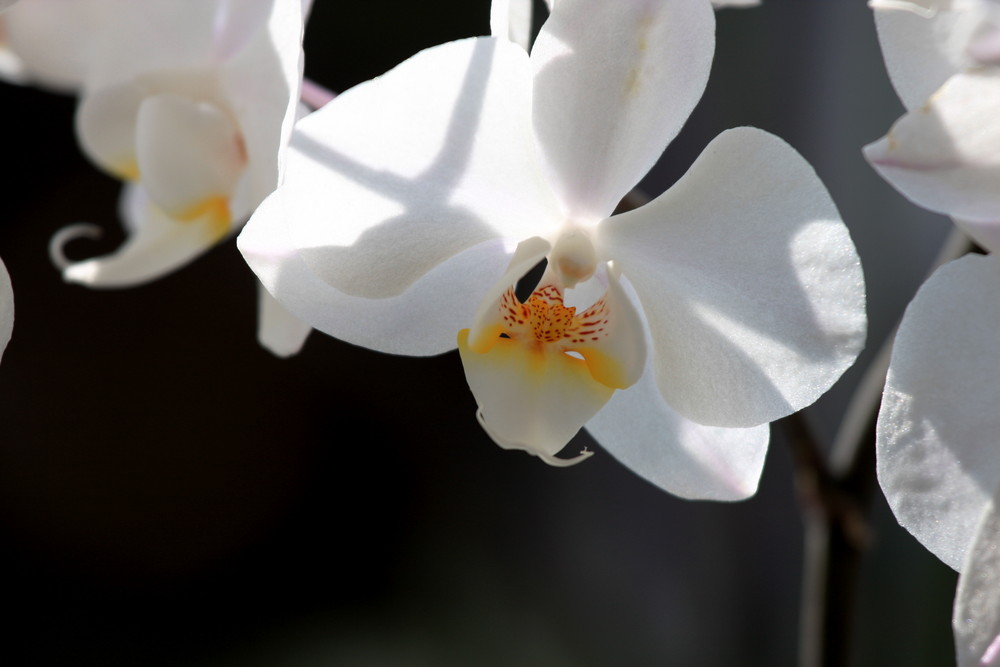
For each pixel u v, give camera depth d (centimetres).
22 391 110
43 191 111
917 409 47
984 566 46
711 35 46
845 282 46
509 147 47
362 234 47
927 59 46
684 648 108
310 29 109
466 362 48
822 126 107
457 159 47
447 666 109
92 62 54
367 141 46
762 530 108
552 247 48
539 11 74
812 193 46
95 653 110
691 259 47
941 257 50
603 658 110
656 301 48
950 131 45
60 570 111
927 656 94
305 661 110
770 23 107
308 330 49
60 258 53
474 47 46
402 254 47
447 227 48
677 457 49
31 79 56
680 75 46
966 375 47
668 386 48
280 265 47
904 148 45
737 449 48
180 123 52
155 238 53
